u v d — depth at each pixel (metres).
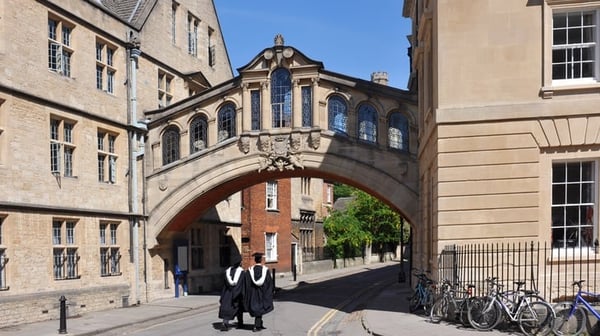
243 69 21.05
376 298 20.94
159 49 22.95
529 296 11.55
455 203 13.21
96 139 19.05
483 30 13.29
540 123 12.96
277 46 20.84
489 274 12.94
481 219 13.08
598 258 12.71
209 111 21.59
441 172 13.29
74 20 18.05
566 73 13.27
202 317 17.38
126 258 20.41
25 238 15.59
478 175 13.14
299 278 35.81
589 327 11.12
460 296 13.05
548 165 12.98
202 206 23.00
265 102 21.00
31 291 15.69
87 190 18.42
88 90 18.69
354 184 21.27
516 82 13.11
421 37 17.91
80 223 17.92
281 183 37.19
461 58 13.34
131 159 21.00
